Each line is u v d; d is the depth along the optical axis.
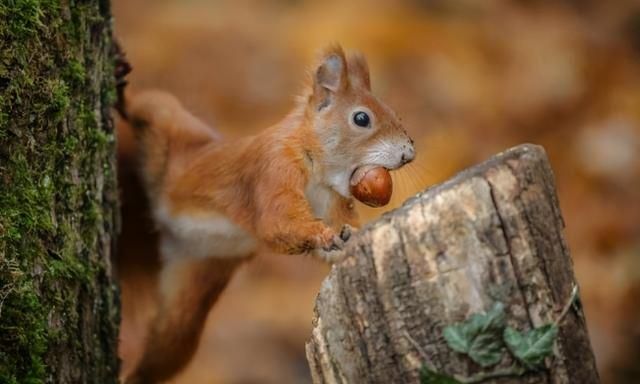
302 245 9.16
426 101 19.52
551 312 6.57
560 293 6.65
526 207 6.58
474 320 6.46
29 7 7.65
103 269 8.59
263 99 19.06
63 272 7.97
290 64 19.59
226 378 15.07
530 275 6.54
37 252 7.76
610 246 18.44
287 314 16.12
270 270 16.81
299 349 15.70
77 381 8.15
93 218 8.42
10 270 7.52
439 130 19.08
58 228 7.99
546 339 6.47
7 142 7.58
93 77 8.52
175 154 10.45
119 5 20.28
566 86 20.70
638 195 19.22
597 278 17.72
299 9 20.73
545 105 20.31
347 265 6.64
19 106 7.64
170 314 10.59
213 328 15.80
